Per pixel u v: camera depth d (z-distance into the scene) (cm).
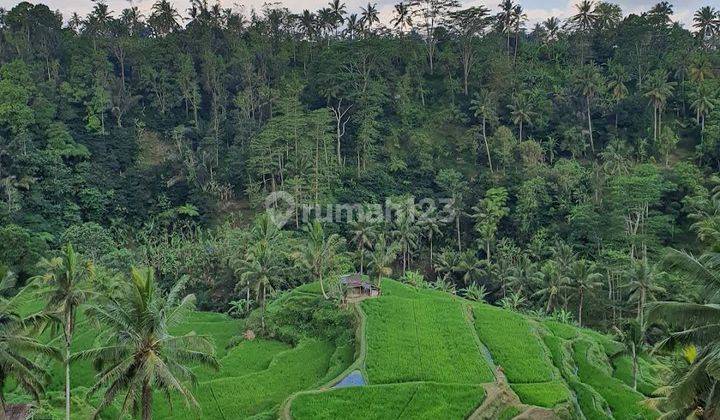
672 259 3181
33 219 11362
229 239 10856
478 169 13800
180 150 13775
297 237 11875
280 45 16738
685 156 13638
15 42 14875
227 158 13725
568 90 14938
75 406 5828
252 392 6153
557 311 9800
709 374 2919
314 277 9944
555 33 17425
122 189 13025
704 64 14262
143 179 13288
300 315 7912
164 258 11056
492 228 11656
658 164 13438
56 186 12219
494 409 5241
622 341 7281
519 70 15588
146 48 15750
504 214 12044
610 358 7544
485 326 7231
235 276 10294
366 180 13325
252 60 16138
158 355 3756
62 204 12225
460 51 15838
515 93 14562
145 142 14475
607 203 11762
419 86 15288
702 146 13175
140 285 3684
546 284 9412
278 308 8306
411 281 10275
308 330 7619
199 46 16462
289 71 15988
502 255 11275
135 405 3928
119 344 3756
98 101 13912
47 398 5947
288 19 17525
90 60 14875
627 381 6938
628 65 15525
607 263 10694
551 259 10931
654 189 11219
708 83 14200
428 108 15175
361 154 14075
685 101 14625
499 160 13725
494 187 13000
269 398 6022
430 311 7469
